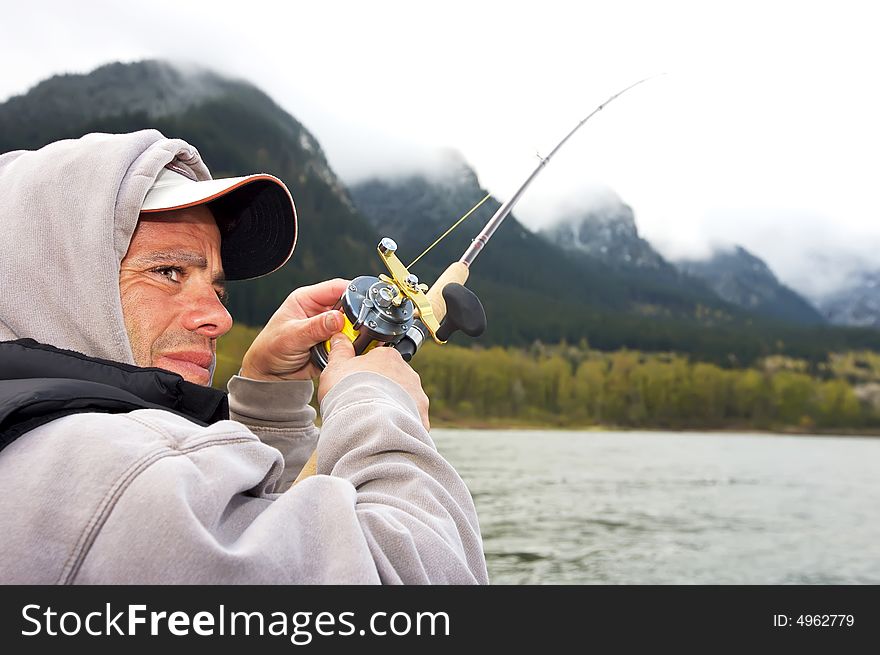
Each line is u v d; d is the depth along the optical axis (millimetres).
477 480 33688
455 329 1191
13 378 823
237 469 754
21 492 694
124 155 966
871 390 119312
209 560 673
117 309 904
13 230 900
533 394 100062
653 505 28234
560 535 20688
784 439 93312
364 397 966
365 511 796
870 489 37000
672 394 107875
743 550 19953
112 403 791
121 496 685
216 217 1310
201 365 1049
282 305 1380
